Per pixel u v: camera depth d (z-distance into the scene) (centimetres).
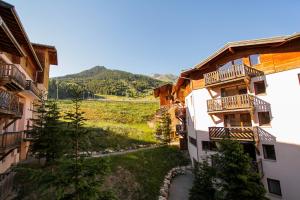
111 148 3078
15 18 1414
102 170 970
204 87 2484
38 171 877
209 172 1664
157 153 3005
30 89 2077
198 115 2550
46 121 1933
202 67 2478
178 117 3691
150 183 2156
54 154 1838
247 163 1373
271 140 1786
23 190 1678
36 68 2717
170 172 2628
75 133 1000
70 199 884
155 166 2592
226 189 1388
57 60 3503
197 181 1705
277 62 1817
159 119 4328
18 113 1644
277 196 1692
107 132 3625
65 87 8819
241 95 1994
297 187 1587
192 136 2886
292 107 1683
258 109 1905
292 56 1728
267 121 1864
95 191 902
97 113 5234
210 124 2383
